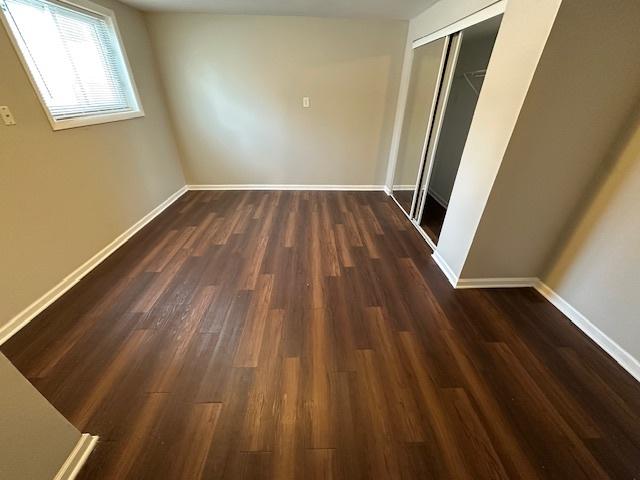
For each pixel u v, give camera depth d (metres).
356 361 1.55
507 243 1.96
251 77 3.47
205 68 3.40
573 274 1.85
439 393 1.40
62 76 2.14
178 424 1.24
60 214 2.02
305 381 1.44
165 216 3.28
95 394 1.36
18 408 0.86
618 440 1.22
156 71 3.38
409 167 3.41
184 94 3.53
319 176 4.16
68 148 2.10
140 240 2.75
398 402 1.35
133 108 3.01
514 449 1.18
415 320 1.84
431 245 2.71
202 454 1.15
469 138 1.96
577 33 1.30
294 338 1.69
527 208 1.82
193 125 3.72
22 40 1.80
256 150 3.93
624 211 1.53
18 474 0.88
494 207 1.80
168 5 2.82
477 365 1.54
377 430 1.24
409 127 3.42
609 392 1.42
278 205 3.63
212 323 1.78
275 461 1.13
